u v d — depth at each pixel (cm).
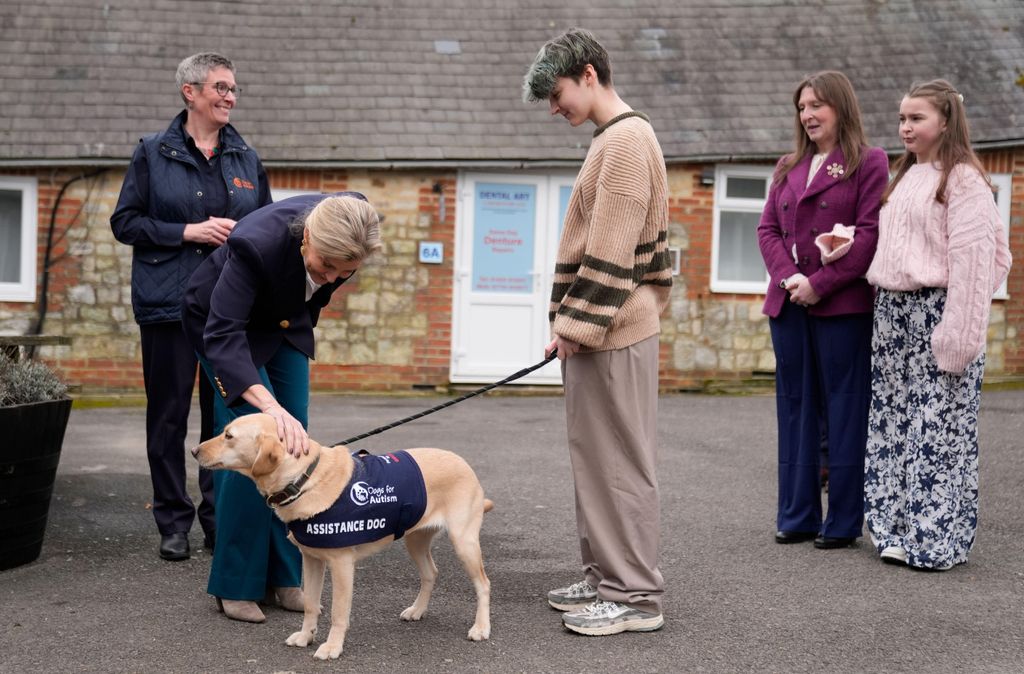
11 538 514
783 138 1365
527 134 1353
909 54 1477
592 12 1497
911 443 533
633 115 429
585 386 439
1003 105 1412
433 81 1395
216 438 400
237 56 1395
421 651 415
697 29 1486
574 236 442
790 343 577
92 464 792
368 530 402
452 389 1354
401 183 1338
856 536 568
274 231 425
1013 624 448
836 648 420
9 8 1404
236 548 448
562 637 432
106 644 420
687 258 1368
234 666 399
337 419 1072
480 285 1359
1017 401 1163
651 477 441
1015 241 1394
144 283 539
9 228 1307
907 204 534
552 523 623
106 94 1331
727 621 451
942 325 514
